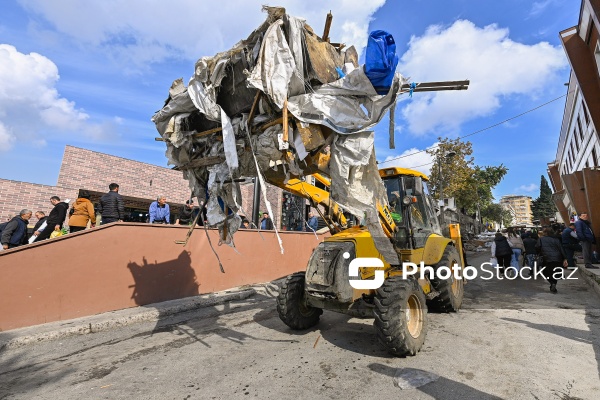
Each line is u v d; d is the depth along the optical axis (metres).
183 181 12.78
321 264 4.15
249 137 3.27
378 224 3.39
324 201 4.94
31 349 4.14
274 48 2.98
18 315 4.64
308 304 4.56
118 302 5.84
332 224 5.07
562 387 2.89
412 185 4.96
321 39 3.46
